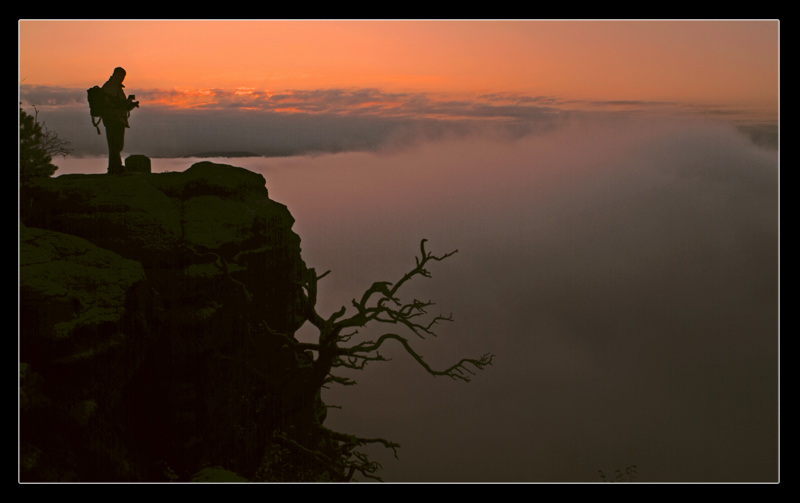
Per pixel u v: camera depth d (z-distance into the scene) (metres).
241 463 23.59
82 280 18.14
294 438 25.98
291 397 25.08
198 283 20.83
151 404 20.81
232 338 22.53
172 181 23.58
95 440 17.70
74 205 21.34
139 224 21.09
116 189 21.89
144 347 19.55
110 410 18.77
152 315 19.97
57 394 16.95
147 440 20.81
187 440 21.05
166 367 20.73
